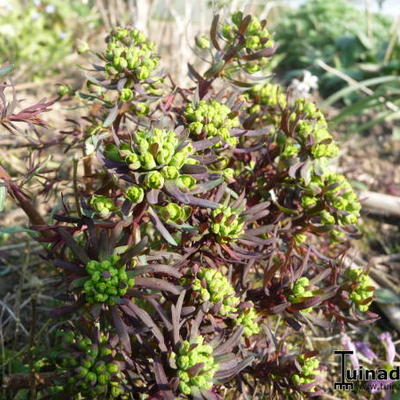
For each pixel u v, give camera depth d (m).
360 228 0.46
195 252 0.23
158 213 0.21
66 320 0.29
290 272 0.25
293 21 0.93
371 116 0.65
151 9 0.53
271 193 0.27
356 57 0.81
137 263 0.21
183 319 0.22
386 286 0.39
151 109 0.28
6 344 0.32
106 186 0.23
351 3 1.02
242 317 0.23
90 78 0.23
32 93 0.59
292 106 0.27
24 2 0.81
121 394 0.24
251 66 0.26
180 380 0.19
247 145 0.29
